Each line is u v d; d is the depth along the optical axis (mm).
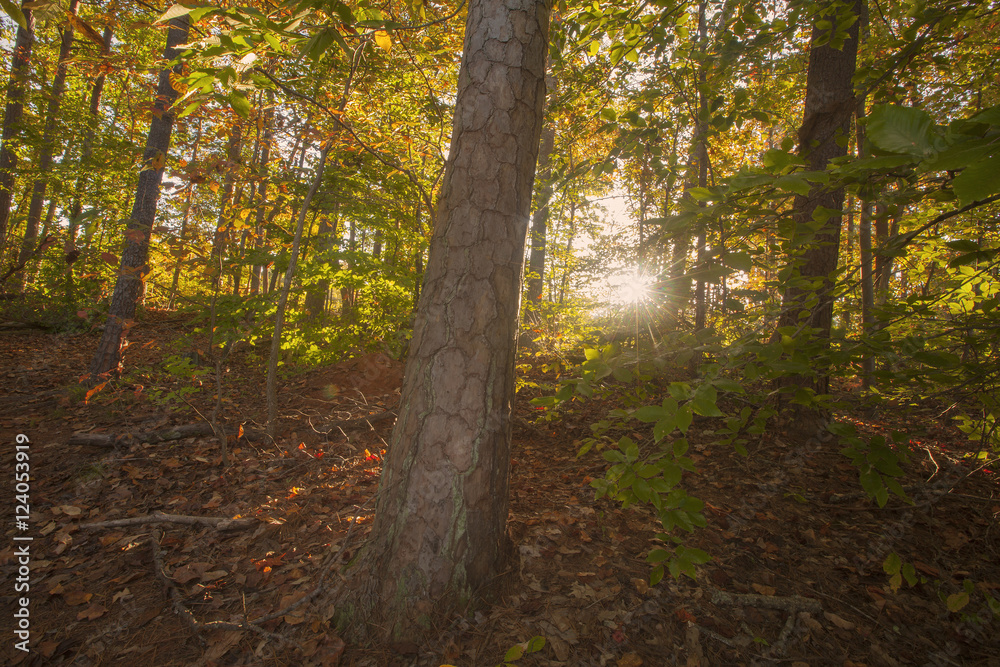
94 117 10547
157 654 2484
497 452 2629
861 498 3795
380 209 7059
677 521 1950
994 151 745
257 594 2891
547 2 2736
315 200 6535
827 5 3486
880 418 4852
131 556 3264
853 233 7195
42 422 5559
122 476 4387
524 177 2635
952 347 2240
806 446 4430
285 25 1932
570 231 10195
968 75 5559
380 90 6504
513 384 2721
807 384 4562
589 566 3105
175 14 1842
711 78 4270
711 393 1689
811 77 4637
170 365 4930
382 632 2469
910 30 2846
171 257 4559
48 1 1463
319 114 5375
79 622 2697
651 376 2230
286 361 7070
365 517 3613
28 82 10312
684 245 2416
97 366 6398
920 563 3145
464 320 2541
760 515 3662
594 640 2539
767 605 2809
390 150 6570
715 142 5477
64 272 10516
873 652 2561
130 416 5742
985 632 2654
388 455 2715
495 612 2596
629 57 4070
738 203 1949
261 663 2410
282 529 3535
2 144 11305
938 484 3762
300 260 6566
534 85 2646
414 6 4230
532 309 7090
